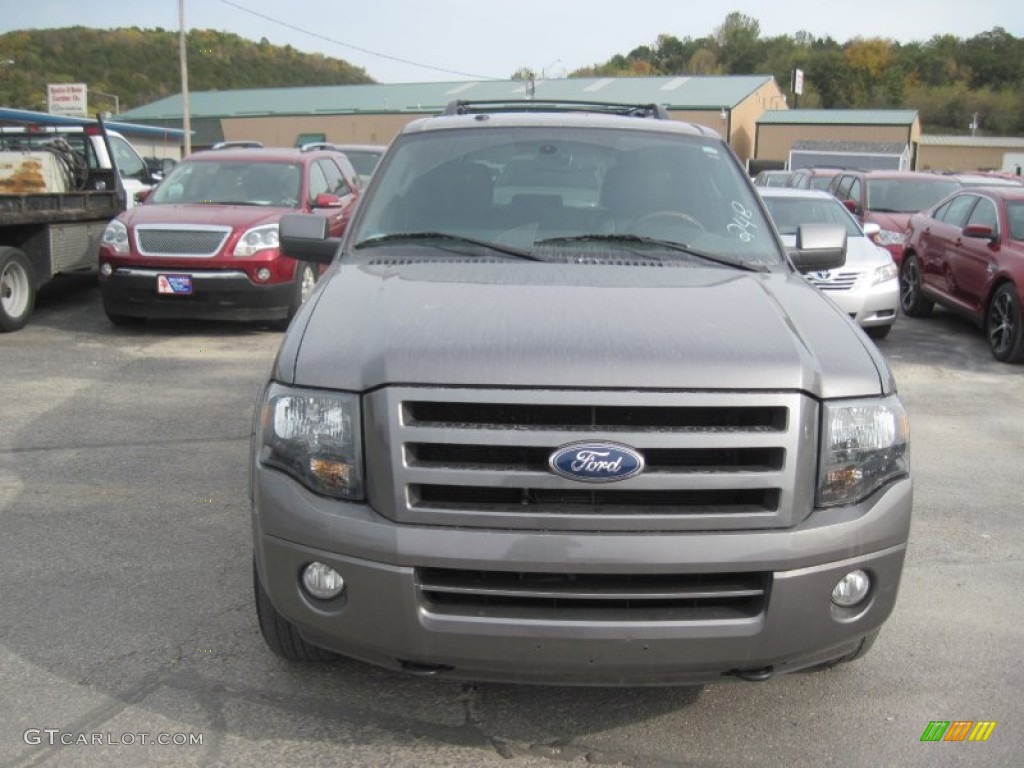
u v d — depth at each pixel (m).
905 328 11.30
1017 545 4.76
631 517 2.67
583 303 3.18
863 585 2.86
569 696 3.33
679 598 2.72
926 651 3.68
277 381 2.95
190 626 3.75
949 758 3.02
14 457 5.77
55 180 9.98
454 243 3.96
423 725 3.14
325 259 4.37
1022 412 7.41
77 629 3.71
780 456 2.72
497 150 4.44
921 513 5.19
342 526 2.72
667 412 2.70
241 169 10.66
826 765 2.98
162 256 9.27
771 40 120.50
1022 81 110.19
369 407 2.75
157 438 6.19
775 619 2.72
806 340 3.02
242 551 4.46
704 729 3.16
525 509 2.68
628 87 53.94
